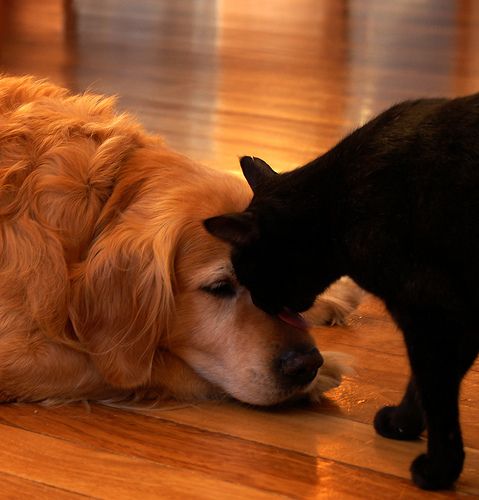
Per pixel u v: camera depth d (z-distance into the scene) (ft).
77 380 8.38
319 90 19.60
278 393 8.21
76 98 9.58
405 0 31.63
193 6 30.14
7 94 9.29
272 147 15.49
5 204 8.35
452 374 6.89
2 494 6.78
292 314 8.39
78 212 8.39
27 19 26.53
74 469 7.15
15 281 8.20
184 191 8.48
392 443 7.69
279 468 7.25
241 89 19.57
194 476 7.09
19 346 8.18
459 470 6.95
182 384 8.57
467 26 27.43
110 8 29.04
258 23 27.53
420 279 6.91
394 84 20.10
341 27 27.07
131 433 7.83
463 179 6.84
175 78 20.36
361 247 7.25
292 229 7.85
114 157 8.72
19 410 8.21
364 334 10.20
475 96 7.26
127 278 8.22
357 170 7.45
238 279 8.09
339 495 6.89
